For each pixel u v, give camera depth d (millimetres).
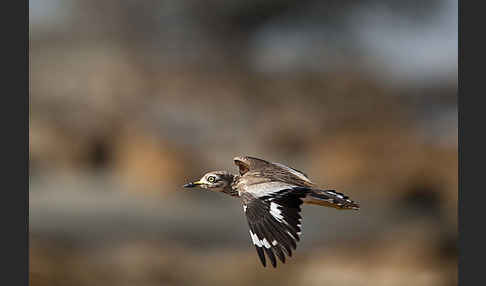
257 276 17703
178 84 33531
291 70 34781
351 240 19922
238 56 34906
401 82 34531
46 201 25094
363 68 34844
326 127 32469
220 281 17750
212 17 35094
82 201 25172
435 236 19609
